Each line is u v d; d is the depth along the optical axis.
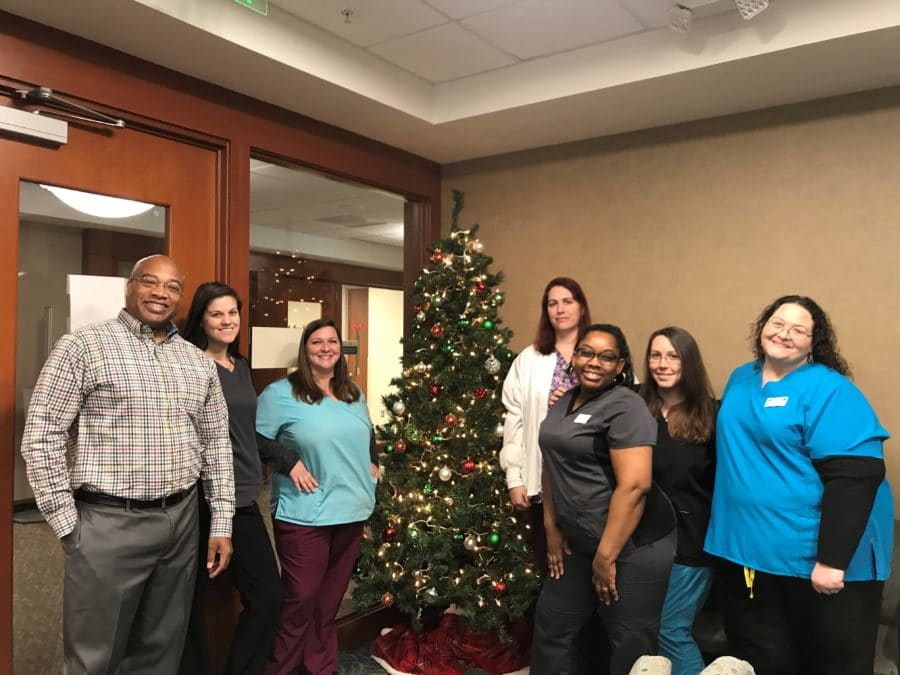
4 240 2.08
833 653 1.90
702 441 2.21
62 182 2.22
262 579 2.33
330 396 2.59
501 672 2.78
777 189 2.89
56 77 2.17
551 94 2.81
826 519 1.84
